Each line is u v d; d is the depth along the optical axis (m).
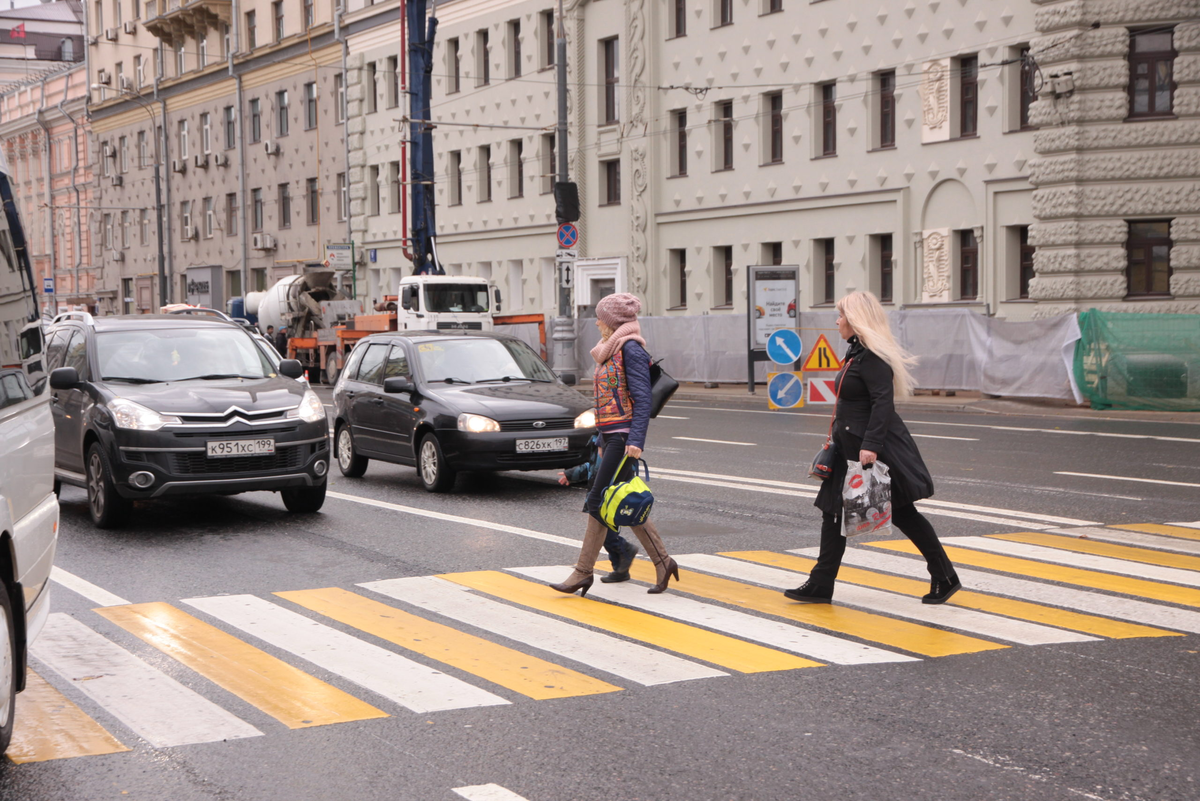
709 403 33.09
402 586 10.09
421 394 16.34
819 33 38.03
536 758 5.98
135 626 8.77
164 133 75.25
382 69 57.62
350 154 59.91
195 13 69.88
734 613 8.97
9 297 6.43
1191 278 30.30
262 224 67.75
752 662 7.64
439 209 55.72
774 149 40.41
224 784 5.71
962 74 34.50
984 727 6.35
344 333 43.22
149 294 78.88
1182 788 5.50
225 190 70.44
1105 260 31.03
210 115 71.62
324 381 45.50
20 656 6.29
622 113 45.69
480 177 53.25
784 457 19.14
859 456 8.93
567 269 36.00
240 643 8.26
